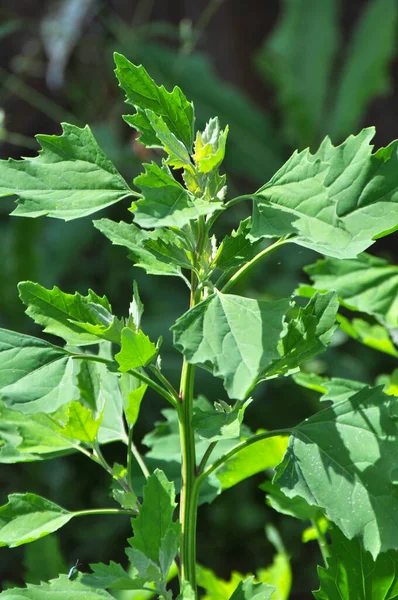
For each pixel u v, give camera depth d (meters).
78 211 1.11
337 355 2.91
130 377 1.22
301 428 1.13
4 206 3.47
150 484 1.14
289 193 1.08
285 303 1.06
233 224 3.45
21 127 3.79
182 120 1.14
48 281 3.05
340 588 1.16
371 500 1.10
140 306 1.14
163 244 1.12
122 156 3.26
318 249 1.08
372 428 1.12
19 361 1.12
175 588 2.19
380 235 1.11
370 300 1.31
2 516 1.16
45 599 1.12
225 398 2.56
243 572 2.65
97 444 1.19
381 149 1.12
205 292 1.15
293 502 1.25
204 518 2.73
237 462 1.26
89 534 2.67
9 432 1.22
